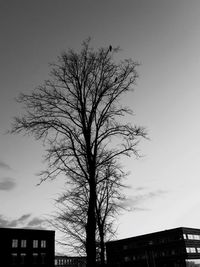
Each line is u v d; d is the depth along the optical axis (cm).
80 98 1415
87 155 1322
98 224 1719
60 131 1395
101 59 1486
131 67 1496
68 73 1468
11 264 6328
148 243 8675
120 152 1406
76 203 1612
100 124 1386
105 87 1431
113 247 9388
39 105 1432
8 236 6512
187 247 7925
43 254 6769
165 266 8075
